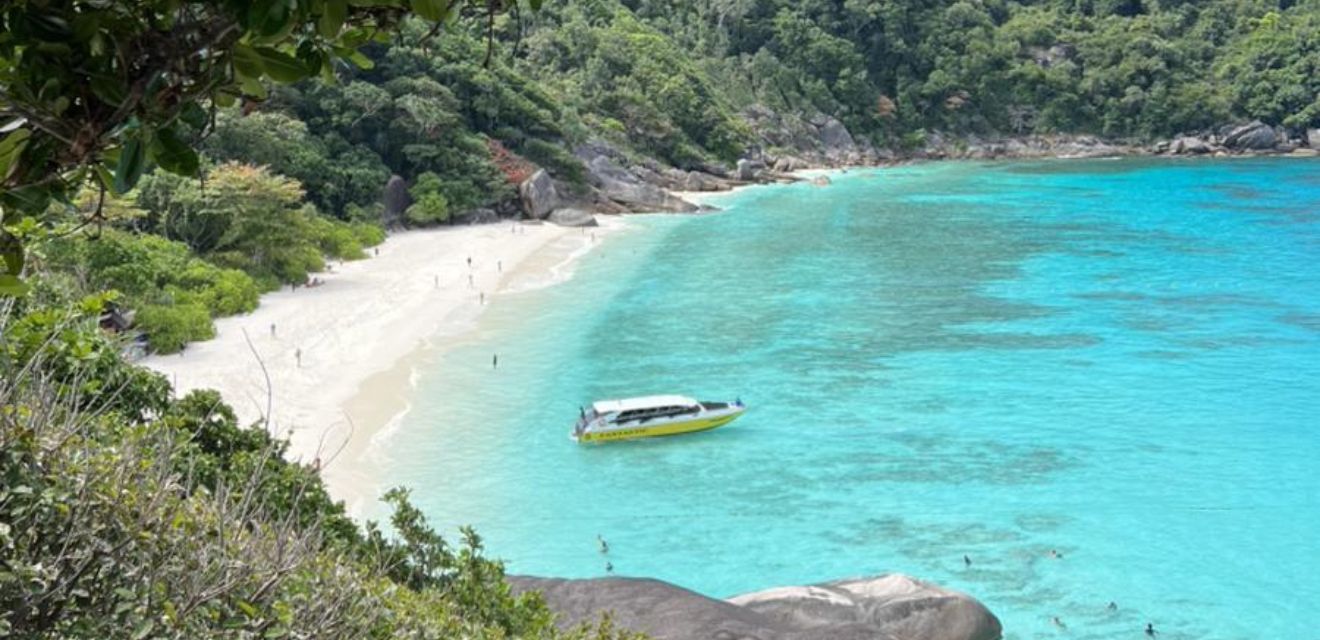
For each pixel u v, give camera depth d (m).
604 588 24.75
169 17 3.01
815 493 37.94
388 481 38.06
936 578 32.12
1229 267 75.38
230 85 3.26
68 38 2.89
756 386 49.53
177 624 7.82
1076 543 34.19
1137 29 184.88
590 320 60.75
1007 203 110.69
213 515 9.12
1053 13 190.50
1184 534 34.88
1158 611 30.14
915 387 49.38
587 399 47.19
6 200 3.13
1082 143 172.75
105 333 16.22
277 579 8.83
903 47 172.38
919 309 63.94
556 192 98.44
